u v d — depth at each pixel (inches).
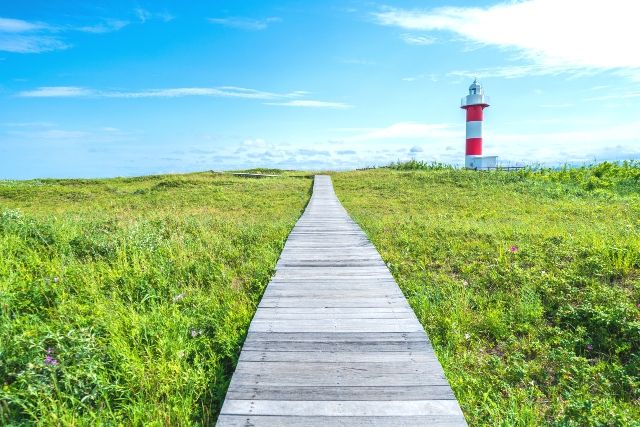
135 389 153.9
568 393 163.5
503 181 1018.1
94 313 206.8
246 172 1640.0
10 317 200.5
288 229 447.5
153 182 1258.0
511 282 271.6
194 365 171.8
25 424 127.6
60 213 574.6
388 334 173.6
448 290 266.4
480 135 1663.4
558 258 309.0
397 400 129.6
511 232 406.3
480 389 169.5
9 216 356.2
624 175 1029.8
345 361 152.1
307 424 119.0
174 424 136.7
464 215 610.9
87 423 131.3
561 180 1040.8
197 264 298.7
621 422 144.2
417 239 389.7
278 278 252.8
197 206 764.0
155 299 241.0
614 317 210.4
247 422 119.8
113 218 469.4
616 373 177.5
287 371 145.3
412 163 1593.3
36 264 273.7
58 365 148.3
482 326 221.3
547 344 203.0
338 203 739.4
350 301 211.9
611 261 287.6
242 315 216.1
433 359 153.9
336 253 321.4
